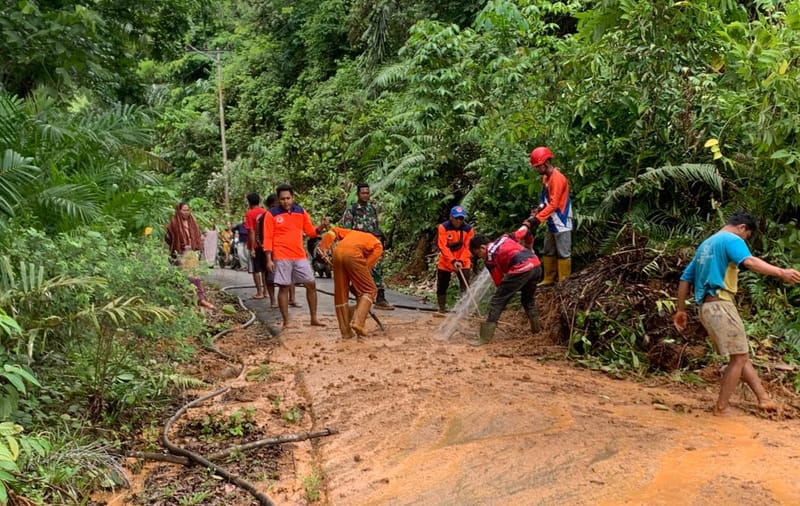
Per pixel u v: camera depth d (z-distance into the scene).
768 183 6.96
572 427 4.45
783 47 6.42
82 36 9.29
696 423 4.56
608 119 8.27
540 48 10.45
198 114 29.66
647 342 5.98
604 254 8.03
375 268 9.03
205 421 4.67
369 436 4.45
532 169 9.01
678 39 7.61
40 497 3.28
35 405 4.12
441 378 5.57
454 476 3.77
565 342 6.57
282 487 3.76
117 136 9.18
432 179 12.02
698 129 7.73
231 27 35.19
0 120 7.27
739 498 3.38
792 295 6.50
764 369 5.66
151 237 7.91
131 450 4.18
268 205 9.23
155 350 5.60
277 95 27.42
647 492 3.47
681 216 8.02
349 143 18.31
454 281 10.37
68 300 4.30
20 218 6.17
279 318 8.52
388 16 17.42
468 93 11.23
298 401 5.18
